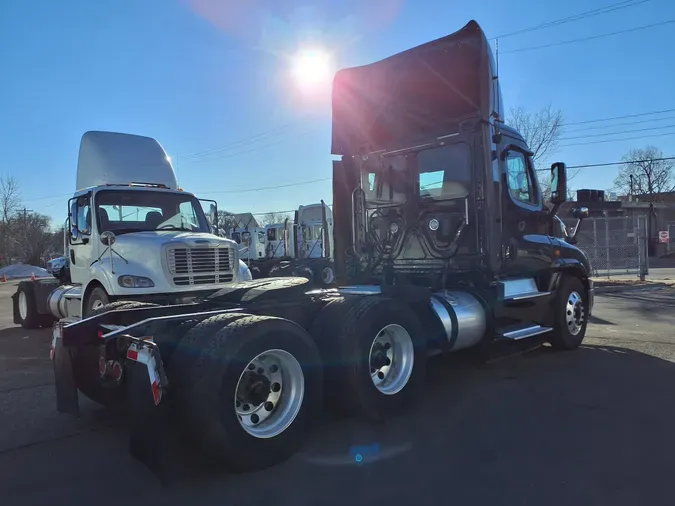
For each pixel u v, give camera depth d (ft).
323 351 14.73
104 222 27.50
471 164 19.95
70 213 29.84
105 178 29.71
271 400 12.42
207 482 11.32
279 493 10.71
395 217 22.82
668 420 14.42
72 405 14.08
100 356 14.70
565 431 13.74
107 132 31.35
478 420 14.80
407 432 14.01
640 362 21.47
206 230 31.19
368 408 14.35
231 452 11.18
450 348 17.80
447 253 20.80
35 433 14.66
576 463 11.74
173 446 12.33
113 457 12.88
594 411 15.33
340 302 15.55
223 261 26.94
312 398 12.94
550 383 18.51
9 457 12.91
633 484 10.67
